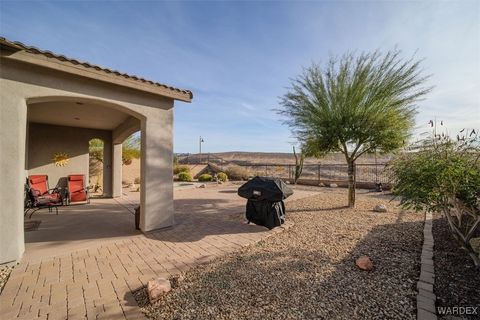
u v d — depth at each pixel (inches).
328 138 292.0
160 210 213.5
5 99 137.5
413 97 273.7
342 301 98.6
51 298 104.7
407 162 144.2
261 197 212.7
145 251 161.2
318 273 124.6
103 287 114.3
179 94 223.3
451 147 129.4
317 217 259.3
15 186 140.3
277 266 134.3
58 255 153.6
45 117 311.3
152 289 102.4
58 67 151.6
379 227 213.0
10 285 116.0
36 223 235.5
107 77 175.2
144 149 206.5
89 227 221.5
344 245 167.6
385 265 132.6
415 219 241.0
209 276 123.4
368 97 278.2
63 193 337.7
